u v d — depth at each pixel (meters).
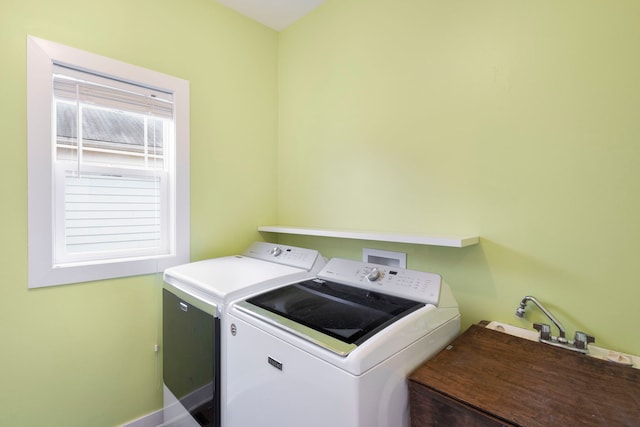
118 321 1.60
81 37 1.46
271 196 2.28
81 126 1.53
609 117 1.00
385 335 0.86
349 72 1.82
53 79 1.42
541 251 1.15
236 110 2.06
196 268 1.60
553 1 1.10
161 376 1.75
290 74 2.21
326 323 0.96
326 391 0.81
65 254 1.51
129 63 1.60
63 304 1.45
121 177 1.67
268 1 1.95
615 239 1.00
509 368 0.89
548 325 1.10
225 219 2.02
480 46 1.29
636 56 0.95
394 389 0.87
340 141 1.88
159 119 1.77
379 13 1.66
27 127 1.33
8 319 1.32
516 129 1.20
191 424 1.36
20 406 1.35
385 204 1.65
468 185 1.34
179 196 1.80
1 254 1.29
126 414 1.63
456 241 1.17
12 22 1.29
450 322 1.15
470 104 1.32
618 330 1.00
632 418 0.67
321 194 2.01
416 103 1.51
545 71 1.12
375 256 1.70
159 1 1.71
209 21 1.92
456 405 0.76
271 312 1.06
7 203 1.30
